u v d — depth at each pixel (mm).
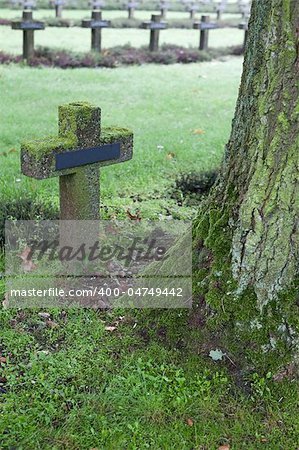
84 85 11508
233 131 3598
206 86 12336
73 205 4078
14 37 17562
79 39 18078
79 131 3873
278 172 3195
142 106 10117
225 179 3652
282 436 3066
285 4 3078
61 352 3578
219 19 24438
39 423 3078
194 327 3539
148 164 6957
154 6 25484
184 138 8180
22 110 9180
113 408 3166
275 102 3184
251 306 3348
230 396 3252
